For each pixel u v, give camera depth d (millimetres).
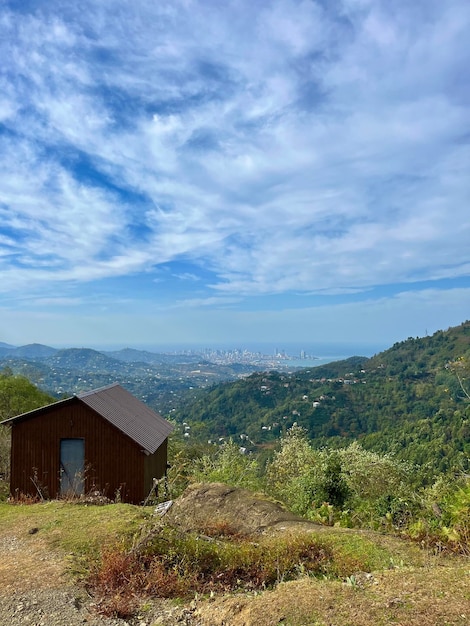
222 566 5152
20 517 8266
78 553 6066
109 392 18391
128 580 4840
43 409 15117
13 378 27109
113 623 4055
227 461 17906
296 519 7059
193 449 24656
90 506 9133
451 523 5641
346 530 6227
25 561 5820
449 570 3900
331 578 4496
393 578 3822
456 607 3119
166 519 6141
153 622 4035
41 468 15086
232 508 7688
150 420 18531
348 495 10633
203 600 4359
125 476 14883
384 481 15148
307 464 16453
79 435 15062
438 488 7586
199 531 6488
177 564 5191
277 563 4914
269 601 3748
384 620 3086
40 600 4543
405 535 5859
